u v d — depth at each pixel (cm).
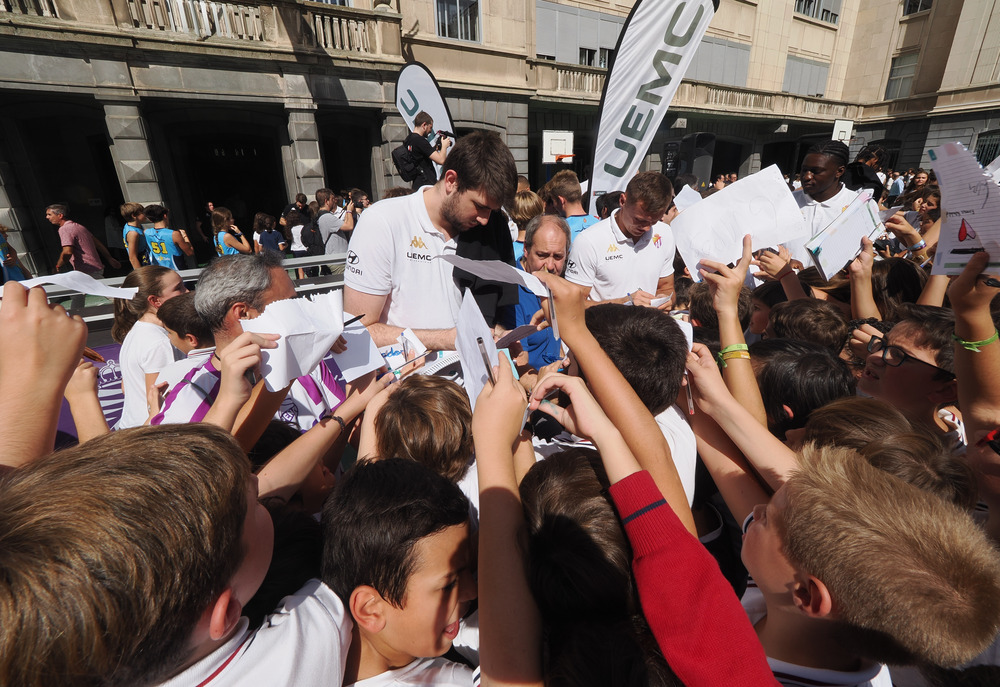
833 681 73
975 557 60
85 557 49
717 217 177
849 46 2031
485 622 70
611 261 273
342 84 898
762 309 238
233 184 1107
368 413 132
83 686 50
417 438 118
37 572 48
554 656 67
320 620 76
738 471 113
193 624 58
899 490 66
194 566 56
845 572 62
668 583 62
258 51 798
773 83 1769
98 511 52
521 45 1140
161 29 731
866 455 93
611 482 76
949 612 57
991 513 105
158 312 182
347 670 88
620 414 84
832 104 1927
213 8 757
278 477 112
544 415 120
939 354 129
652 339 101
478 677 88
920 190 396
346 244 735
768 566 74
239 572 67
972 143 1728
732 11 1561
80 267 654
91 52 687
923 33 1830
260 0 784
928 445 93
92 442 61
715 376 113
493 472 77
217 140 1042
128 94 724
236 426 127
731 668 58
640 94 385
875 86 1992
